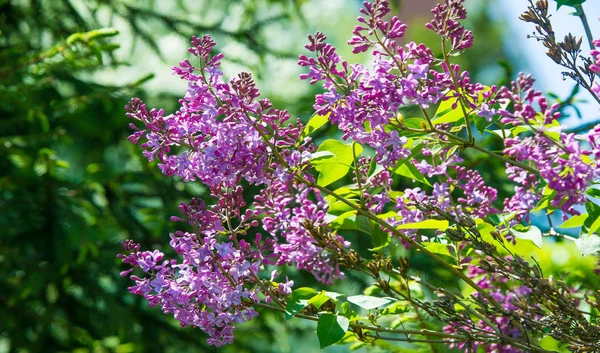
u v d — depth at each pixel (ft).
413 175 4.92
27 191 10.06
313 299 4.66
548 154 4.42
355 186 5.03
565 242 5.71
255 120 4.66
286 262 4.92
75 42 7.23
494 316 4.91
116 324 10.28
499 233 4.71
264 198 4.97
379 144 4.68
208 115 4.64
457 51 4.63
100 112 10.34
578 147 4.39
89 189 10.51
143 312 11.40
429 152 4.99
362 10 4.60
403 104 4.59
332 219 5.03
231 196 4.78
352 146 4.88
